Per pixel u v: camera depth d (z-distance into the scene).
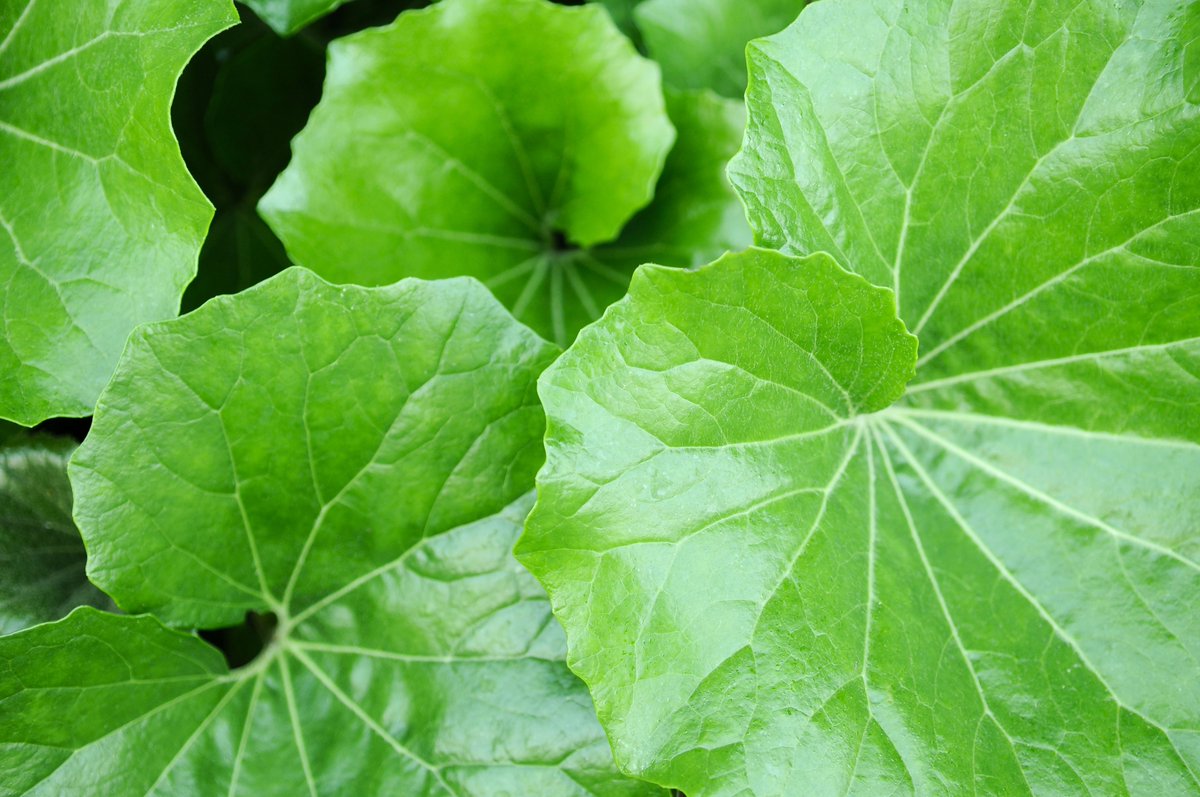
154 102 0.85
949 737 0.84
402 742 0.86
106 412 0.83
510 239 0.96
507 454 0.86
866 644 0.84
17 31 0.88
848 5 0.85
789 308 0.83
